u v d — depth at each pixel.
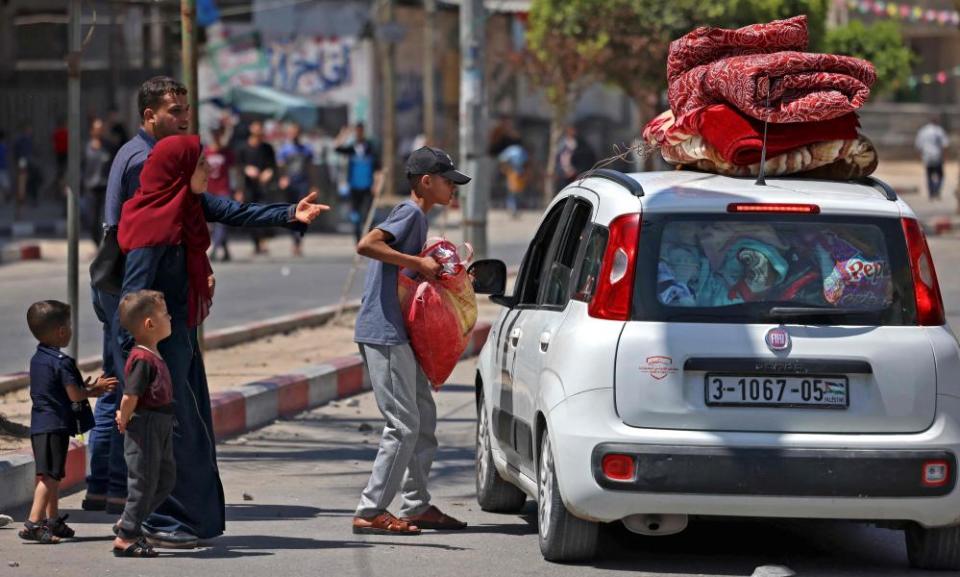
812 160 11.05
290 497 13.70
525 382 11.40
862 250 10.30
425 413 12.18
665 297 10.16
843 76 10.70
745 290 10.16
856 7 63.69
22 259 38.41
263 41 60.62
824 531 12.23
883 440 10.00
